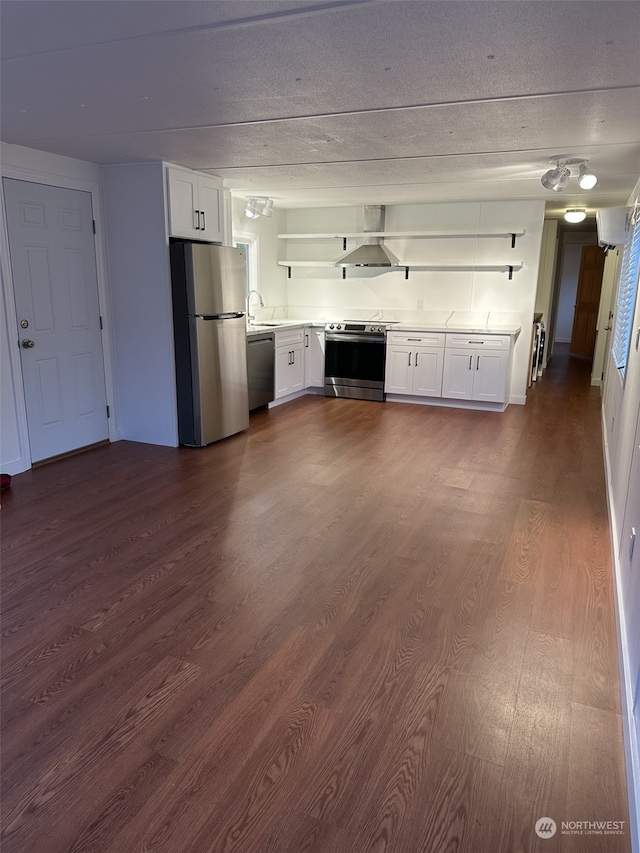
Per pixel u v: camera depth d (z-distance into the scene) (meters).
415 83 2.55
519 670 2.18
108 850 1.48
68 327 4.54
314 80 2.52
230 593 2.70
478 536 3.30
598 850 1.50
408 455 4.81
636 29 1.98
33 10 1.87
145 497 3.85
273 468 4.45
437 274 7.05
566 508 3.72
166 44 2.15
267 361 6.27
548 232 8.78
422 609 2.57
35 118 3.18
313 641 2.34
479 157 4.06
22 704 1.99
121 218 4.68
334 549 3.13
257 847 1.49
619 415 3.81
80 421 4.77
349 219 7.23
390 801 1.63
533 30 2.00
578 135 3.39
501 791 1.66
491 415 6.28
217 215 5.09
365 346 6.89
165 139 3.67
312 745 1.82
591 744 1.84
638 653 1.82
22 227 4.07
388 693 2.05
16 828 1.54
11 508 3.64
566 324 13.90
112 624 2.45
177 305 4.74
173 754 1.78
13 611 2.54
